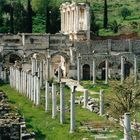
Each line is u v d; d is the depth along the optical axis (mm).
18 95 93688
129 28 192125
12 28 174750
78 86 116750
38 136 56344
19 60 136375
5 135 41094
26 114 71188
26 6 197750
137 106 66875
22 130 46844
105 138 55625
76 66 135750
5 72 121500
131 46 139500
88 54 135750
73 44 137125
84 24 148125
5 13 194000
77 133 58969
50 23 185625
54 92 70500
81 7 148500
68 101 89625
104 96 75750
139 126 57875
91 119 68688
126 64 136500
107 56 135500
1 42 135500
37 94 81938
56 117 70000
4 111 49906
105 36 160375
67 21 157250
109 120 66312
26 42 136500
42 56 137000
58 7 199375
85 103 82562
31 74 89250
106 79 123938
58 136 57469
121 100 65562
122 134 58031
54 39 137500
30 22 174250
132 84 71125
